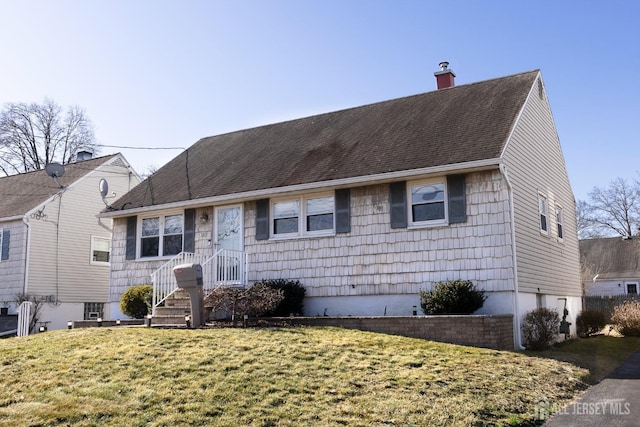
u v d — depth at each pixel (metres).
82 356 9.30
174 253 18.30
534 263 15.04
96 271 25.59
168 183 19.41
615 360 13.34
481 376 9.20
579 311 20.11
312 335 11.33
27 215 23.20
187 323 12.66
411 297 14.32
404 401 7.81
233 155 19.73
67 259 24.45
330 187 15.37
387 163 14.88
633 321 19.50
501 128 14.55
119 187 26.98
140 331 11.66
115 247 19.45
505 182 13.54
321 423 6.98
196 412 7.08
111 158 26.66
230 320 13.76
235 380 8.24
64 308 24.02
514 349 12.62
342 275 15.27
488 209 13.65
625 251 44.25
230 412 7.14
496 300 13.36
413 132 16.19
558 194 18.83
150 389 7.79
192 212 18.02
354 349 10.30
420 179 14.57
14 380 8.11
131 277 18.91
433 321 12.18
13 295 23.00
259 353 9.67
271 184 16.27
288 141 19.11
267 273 16.41
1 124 38.00
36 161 39.09
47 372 8.48
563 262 18.39
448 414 7.45
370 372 9.00
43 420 6.62
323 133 18.61
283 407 7.39
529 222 15.10
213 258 15.78
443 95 18.12
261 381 8.26
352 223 15.32
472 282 13.55
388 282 14.62
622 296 28.34
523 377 9.49
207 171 19.19
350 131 17.97
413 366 9.47
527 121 16.06
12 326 21.83
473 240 13.73
